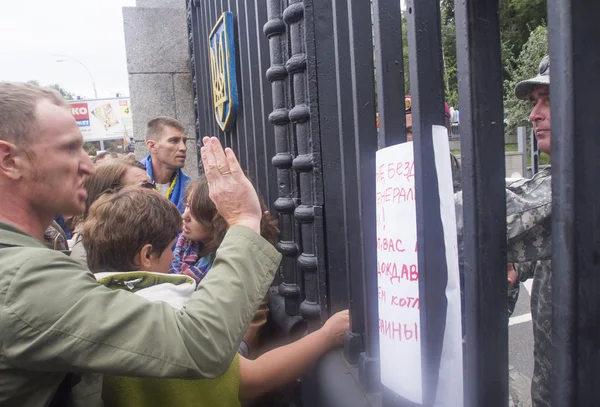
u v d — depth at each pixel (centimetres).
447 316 94
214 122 367
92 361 93
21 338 91
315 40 160
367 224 132
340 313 159
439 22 92
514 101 1128
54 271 96
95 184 209
